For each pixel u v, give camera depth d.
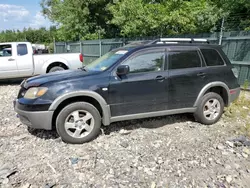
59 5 17.52
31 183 2.59
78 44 15.16
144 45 3.91
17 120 4.52
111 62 3.82
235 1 7.80
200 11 8.88
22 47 8.13
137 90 3.72
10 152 3.28
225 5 8.20
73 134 3.50
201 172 2.82
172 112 4.07
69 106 3.43
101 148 3.40
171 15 8.89
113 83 3.58
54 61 8.34
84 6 16.94
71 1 16.73
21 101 3.49
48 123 3.39
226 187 2.55
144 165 2.97
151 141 3.63
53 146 3.45
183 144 3.54
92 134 3.60
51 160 3.06
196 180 2.67
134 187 2.55
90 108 3.54
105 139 3.69
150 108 3.88
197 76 4.10
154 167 2.92
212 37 7.68
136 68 3.75
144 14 9.62
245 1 7.62
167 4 9.32
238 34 6.90
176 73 3.95
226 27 8.56
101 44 12.48
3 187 2.52
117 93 3.62
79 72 3.88
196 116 4.29
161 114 3.99
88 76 3.55
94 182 2.63
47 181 2.63
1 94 6.93
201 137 3.79
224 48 7.34
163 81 3.86
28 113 3.38
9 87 8.09
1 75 7.94
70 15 16.78
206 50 4.26
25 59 8.08
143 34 10.50
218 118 4.39
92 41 13.32
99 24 17.95
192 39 4.26
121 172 2.82
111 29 18.05
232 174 2.78
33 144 3.52
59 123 3.42
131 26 10.06
